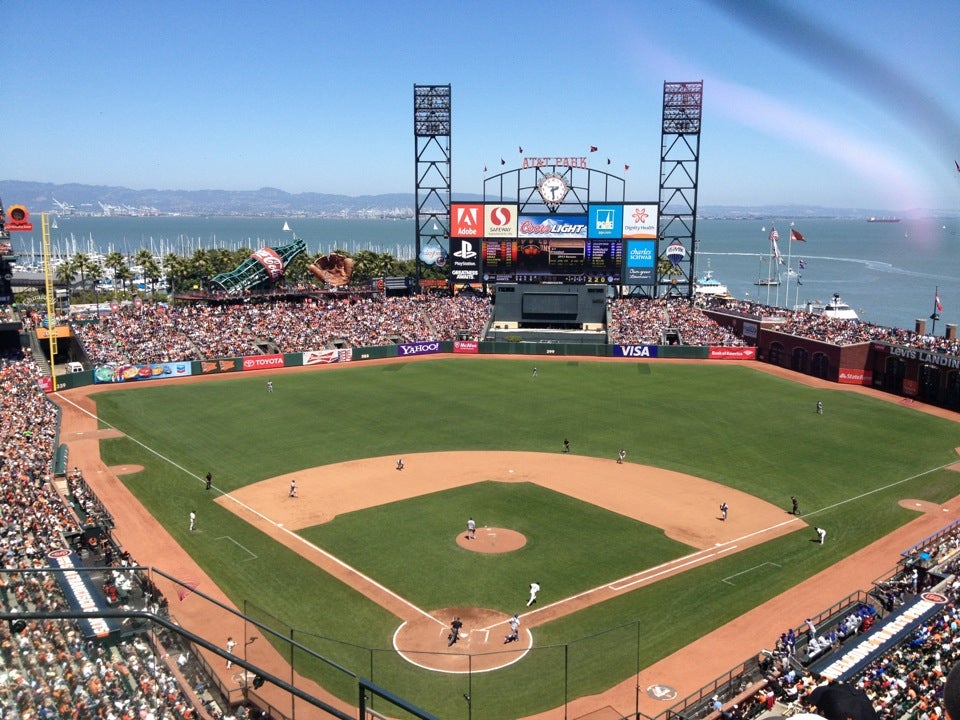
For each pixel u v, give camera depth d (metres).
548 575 44.94
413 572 45.19
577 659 36.16
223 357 104.50
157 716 19.19
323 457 67.69
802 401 89.50
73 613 11.10
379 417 81.25
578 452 69.56
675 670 35.38
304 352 108.75
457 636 37.66
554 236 125.81
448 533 51.03
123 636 21.44
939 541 49.19
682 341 118.38
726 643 37.78
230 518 53.62
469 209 126.94
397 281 136.62
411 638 37.72
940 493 59.78
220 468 64.56
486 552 47.94
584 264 126.06
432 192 130.12
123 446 70.38
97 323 106.94
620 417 81.75
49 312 91.50
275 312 118.88
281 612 40.06
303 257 169.38
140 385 95.44
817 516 54.75
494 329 123.06
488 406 86.06
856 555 48.25
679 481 61.94
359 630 38.44
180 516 53.88
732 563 46.88
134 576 25.20
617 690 33.72
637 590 43.22
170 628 11.26
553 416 82.00
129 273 152.12
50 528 46.22
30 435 69.44
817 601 42.12
